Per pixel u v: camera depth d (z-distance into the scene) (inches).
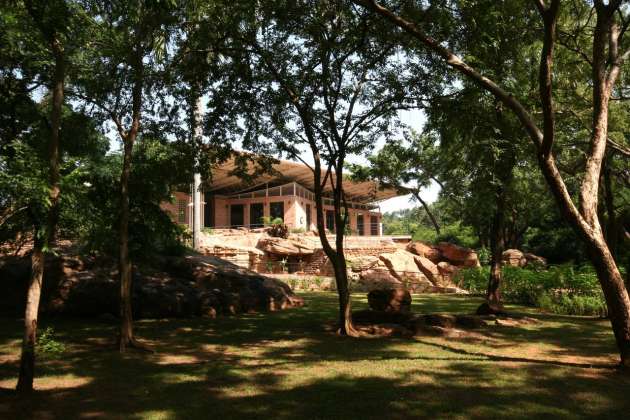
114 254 471.2
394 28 402.9
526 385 244.4
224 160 478.3
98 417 198.7
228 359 314.8
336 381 254.4
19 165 209.3
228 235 1418.6
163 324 465.7
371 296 501.7
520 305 679.7
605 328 446.9
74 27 287.9
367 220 2338.8
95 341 376.8
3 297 513.3
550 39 264.8
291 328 445.1
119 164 617.3
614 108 526.0
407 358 312.7
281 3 391.5
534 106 484.4
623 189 834.2
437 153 968.9
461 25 390.3
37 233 225.6
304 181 1931.6
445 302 701.3
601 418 194.9
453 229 1673.2
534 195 791.1
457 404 212.7
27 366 226.5
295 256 1246.9
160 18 354.3
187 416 199.9
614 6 286.2
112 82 378.9
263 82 449.1
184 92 431.2
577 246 1228.5
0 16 282.5
